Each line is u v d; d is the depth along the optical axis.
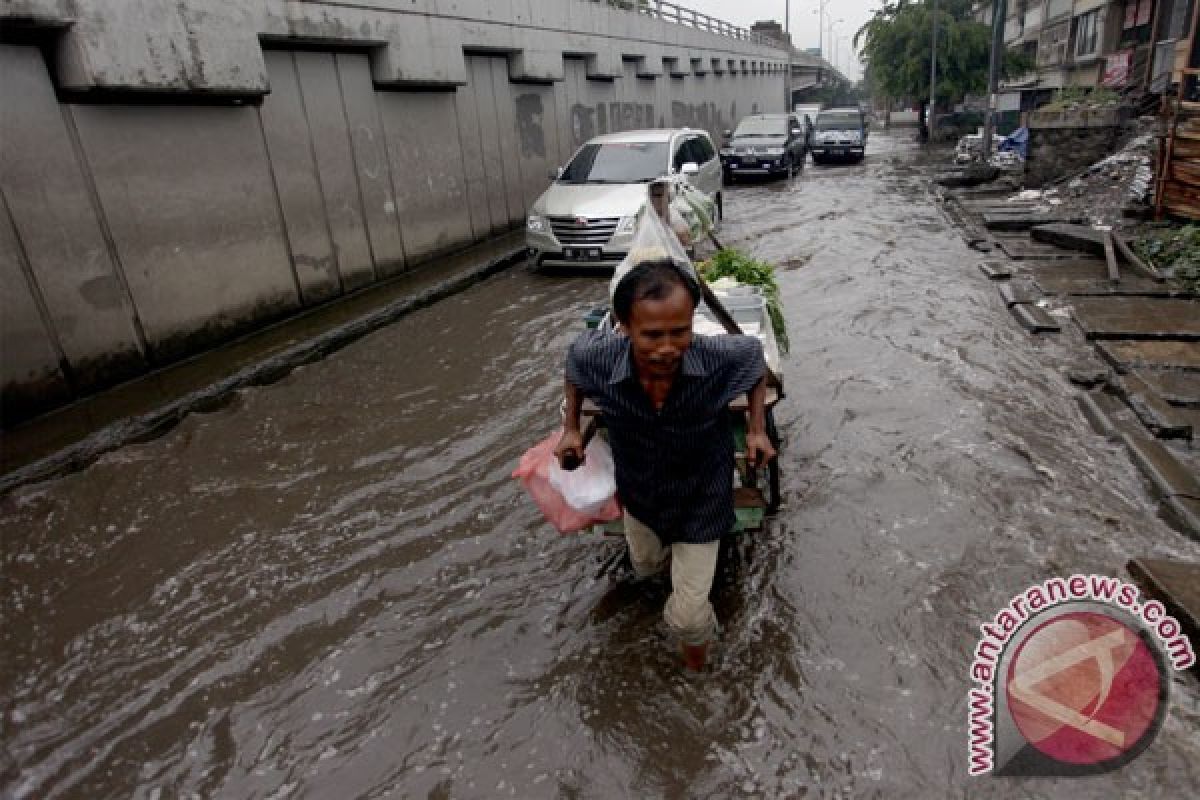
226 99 6.78
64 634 3.33
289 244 7.68
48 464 4.65
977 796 2.29
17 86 5.15
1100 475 4.07
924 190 16.08
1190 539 3.46
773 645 2.97
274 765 2.58
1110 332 5.98
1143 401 4.71
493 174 11.88
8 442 4.98
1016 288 7.47
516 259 10.71
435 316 8.04
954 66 29.95
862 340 6.44
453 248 10.79
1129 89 19.44
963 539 3.54
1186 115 8.63
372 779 2.50
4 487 4.41
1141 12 21.14
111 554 3.90
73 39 5.26
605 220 9.29
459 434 5.09
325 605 3.41
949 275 8.51
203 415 5.51
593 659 2.96
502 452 4.79
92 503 4.36
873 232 11.42
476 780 2.46
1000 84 30.09
